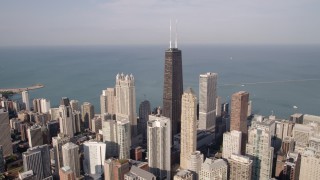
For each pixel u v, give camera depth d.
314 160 195.62
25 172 197.00
